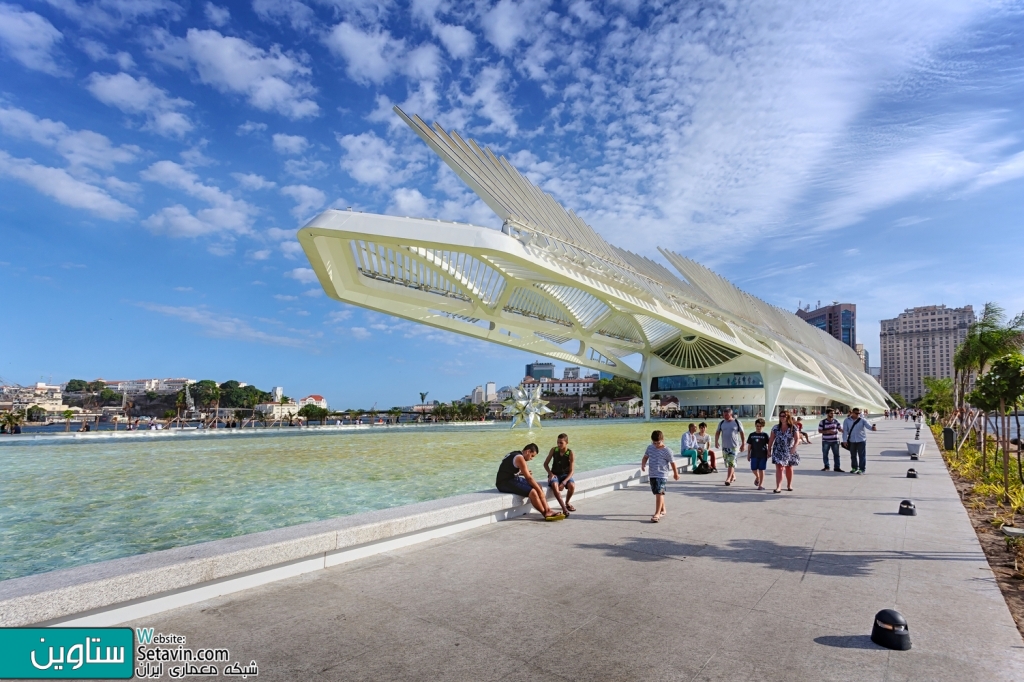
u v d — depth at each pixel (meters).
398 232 19.80
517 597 3.72
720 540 5.30
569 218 23.92
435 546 5.04
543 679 2.62
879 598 3.74
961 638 3.11
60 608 3.03
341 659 2.82
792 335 45.00
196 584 3.63
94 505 8.76
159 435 26.64
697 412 59.81
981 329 15.81
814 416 61.47
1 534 7.00
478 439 24.09
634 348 50.41
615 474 8.51
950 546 5.10
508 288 28.97
